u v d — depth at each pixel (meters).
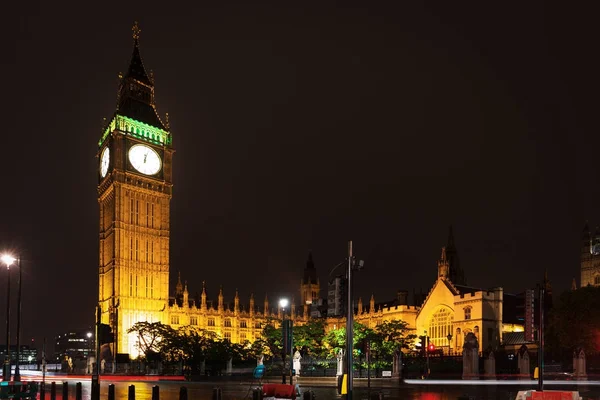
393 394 49.44
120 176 153.50
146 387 63.75
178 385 68.06
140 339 135.75
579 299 97.56
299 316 186.25
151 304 152.50
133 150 157.50
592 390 54.22
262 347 138.75
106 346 120.19
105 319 150.88
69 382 78.62
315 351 130.88
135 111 163.25
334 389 58.84
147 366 115.00
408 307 146.00
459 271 174.62
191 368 108.19
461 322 122.94
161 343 122.50
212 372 106.06
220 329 166.12
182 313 158.88
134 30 173.88
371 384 68.00
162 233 159.62
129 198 154.50
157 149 162.88
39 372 128.50
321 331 136.12
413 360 102.81
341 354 73.81
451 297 127.06
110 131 157.75
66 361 133.62
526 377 80.50
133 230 153.50
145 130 161.88
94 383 33.59
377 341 115.06
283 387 31.48
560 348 100.25
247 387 63.34
